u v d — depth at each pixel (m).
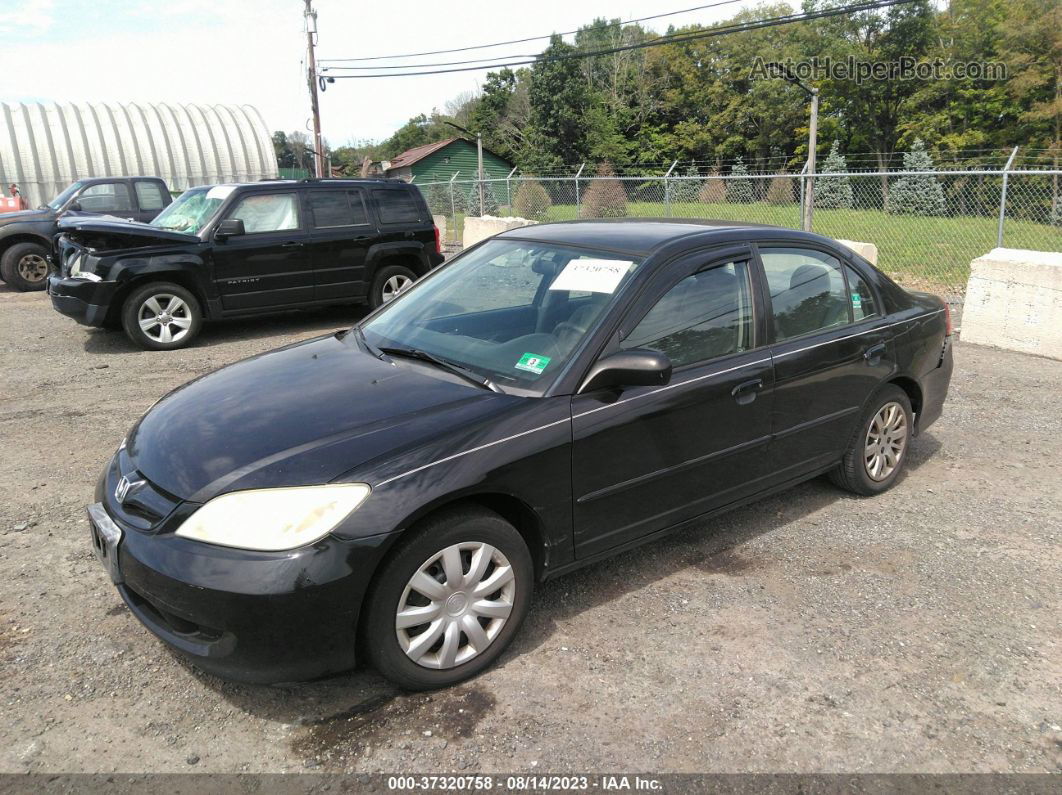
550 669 2.96
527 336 3.35
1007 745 2.59
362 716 2.71
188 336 8.49
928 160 40.94
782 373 3.73
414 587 2.69
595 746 2.56
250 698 2.80
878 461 4.48
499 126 72.38
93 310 8.08
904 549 3.93
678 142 61.94
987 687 2.88
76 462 5.07
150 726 2.65
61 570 3.68
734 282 3.68
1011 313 7.92
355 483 2.58
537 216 23.22
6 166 22.30
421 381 3.20
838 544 3.98
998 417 5.97
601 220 4.26
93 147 23.81
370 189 9.55
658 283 3.39
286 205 8.95
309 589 2.46
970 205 25.02
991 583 3.61
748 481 3.75
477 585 2.84
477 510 2.82
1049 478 4.84
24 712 2.71
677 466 3.39
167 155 25.05
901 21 45.19
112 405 6.35
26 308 11.26
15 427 5.79
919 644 3.14
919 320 4.56
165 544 2.55
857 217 25.20
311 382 3.28
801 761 2.51
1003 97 41.56
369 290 9.62
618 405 3.14
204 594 2.45
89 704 2.75
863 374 4.17
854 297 4.27
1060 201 22.08
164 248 8.25
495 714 2.71
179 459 2.80
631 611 3.36
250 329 9.58
